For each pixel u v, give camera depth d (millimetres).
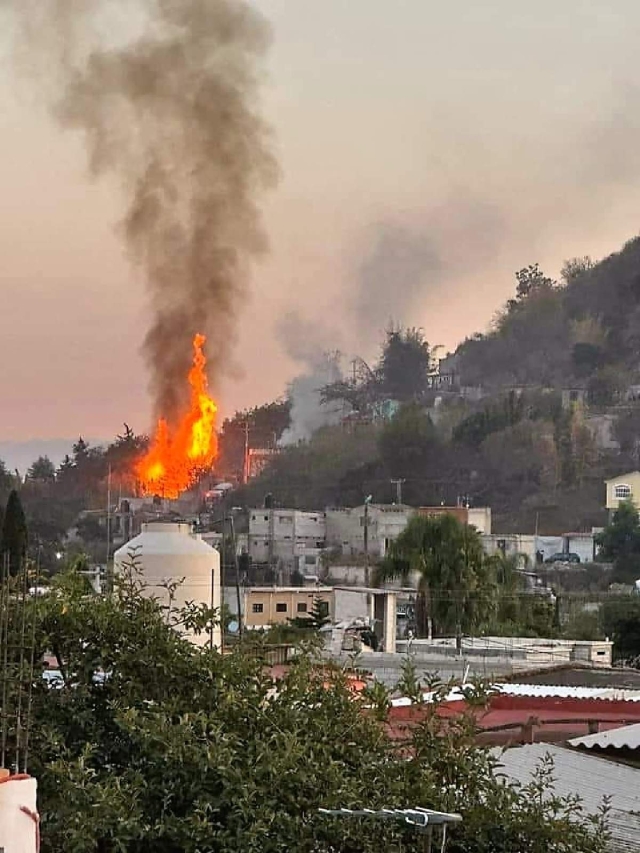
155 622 31109
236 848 26422
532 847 29625
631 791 40062
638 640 151000
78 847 25672
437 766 30016
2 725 25219
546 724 52531
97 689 30562
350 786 27828
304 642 34812
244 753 28156
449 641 110875
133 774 27609
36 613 28812
